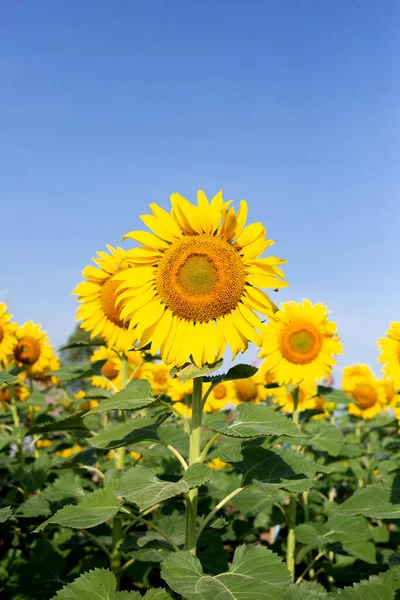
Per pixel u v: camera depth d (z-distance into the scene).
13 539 1.46
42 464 1.52
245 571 0.68
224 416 1.66
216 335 0.80
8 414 1.74
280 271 0.79
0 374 0.79
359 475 1.69
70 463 1.26
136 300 0.82
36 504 1.15
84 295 1.24
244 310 0.80
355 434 2.00
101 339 1.27
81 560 1.24
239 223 0.80
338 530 1.15
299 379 1.36
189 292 0.80
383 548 1.29
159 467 1.61
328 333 1.38
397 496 0.82
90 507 0.75
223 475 1.51
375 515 0.77
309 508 1.46
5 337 1.62
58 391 2.10
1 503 1.41
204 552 1.06
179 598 1.05
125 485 0.71
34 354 1.84
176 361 0.79
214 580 0.65
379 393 1.98
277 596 0.62
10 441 1.59
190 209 0.80
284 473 0.79
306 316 1.38
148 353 1.22
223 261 0.79
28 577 1.10
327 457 1.45
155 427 0.81
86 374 1.33
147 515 1.33
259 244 0.80
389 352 1.45
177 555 0.69
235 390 1.93
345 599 0.72
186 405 1.80
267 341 1.39
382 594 0.73
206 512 1.37
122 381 1.24
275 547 1.36
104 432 0.95
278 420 0.74
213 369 0.77
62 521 0.71
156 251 0.83
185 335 0.80
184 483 0.69
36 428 1.14
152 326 0.82
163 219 0.82
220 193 0.80
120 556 1.09
